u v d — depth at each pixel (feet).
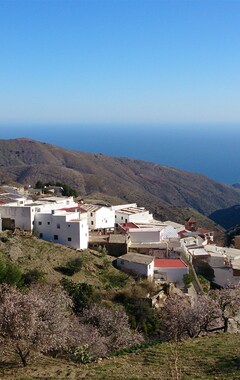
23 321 99.19
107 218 292.81
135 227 280.51
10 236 222.69
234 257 277.64
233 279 256.11
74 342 121.08
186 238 296.10
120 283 206.59
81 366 99.76
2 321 98.78
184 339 124.98
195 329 141.18
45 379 88.38
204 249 283.79
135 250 254.47
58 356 111.55
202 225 518.78
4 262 182.70
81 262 204.44
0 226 228.84
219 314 143.54
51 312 106.52
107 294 190.80
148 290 205.98
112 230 280.72
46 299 119.55
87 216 273.13
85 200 411.13
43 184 488.44
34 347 99.91
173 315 150.51
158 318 178.70
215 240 381.60
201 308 145.28
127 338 144.25
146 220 317.63
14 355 107.96
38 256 209.46
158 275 229.04
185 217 551.59
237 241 338.13
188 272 231.91
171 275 229.66
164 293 210.18
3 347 102.89
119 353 113.39
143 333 169.99
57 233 236.43
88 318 154.30
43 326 100.99
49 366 100.22
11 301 103.60
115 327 148.05
